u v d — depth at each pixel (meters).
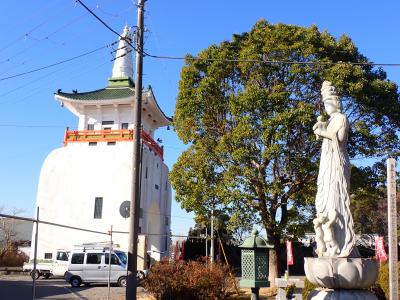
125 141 39.09
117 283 27.50
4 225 48.03
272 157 19.78
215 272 17.94
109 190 37.88
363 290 8.51
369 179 21.81
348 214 8.97
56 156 39.56
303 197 20.97
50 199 38.31
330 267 8.32
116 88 42.88
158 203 42.62
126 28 18.05
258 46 21.19
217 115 22.34
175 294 17.27
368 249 38.88
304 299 14.20
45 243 37.31
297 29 21.91
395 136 21.94
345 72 20.00
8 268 38.16
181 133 22.66
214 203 21.80
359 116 21.61
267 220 21.31
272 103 19.67
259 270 9.84
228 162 20.86
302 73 20.38
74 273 27.45
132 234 14.38
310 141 20.08
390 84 21.34
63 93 40.28
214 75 21.67
